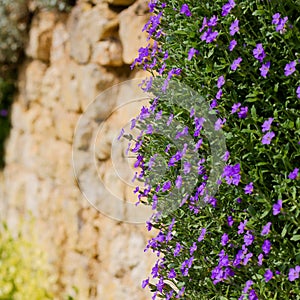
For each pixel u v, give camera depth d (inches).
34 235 240.8
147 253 175.8
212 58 114.0
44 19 238.8
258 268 105.3
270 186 108.2
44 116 241.3
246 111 104.0
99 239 200.7
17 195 265.0
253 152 105.2
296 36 102.0
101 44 194.4
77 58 209.6
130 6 186.2
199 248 115.9
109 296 192.7
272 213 105.3
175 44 121.7
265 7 105.7
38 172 245.9
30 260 238.4
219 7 111.8
